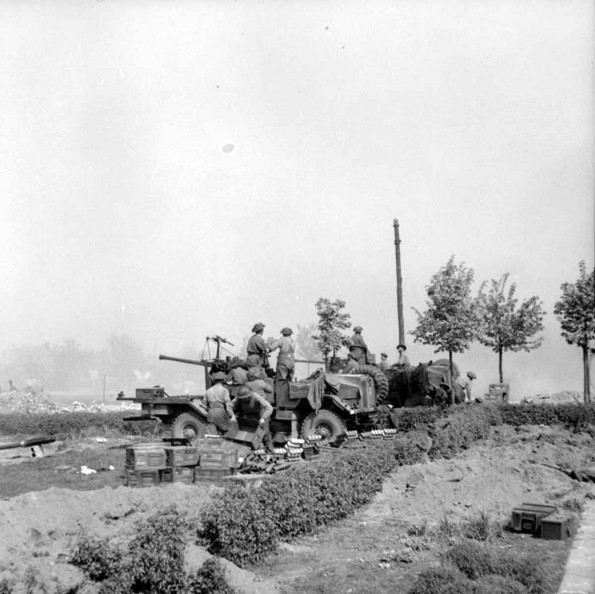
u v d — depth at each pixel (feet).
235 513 28.53
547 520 31.81
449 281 78.28
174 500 36.11
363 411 61.77
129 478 41.70
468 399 84.23
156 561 23.67
